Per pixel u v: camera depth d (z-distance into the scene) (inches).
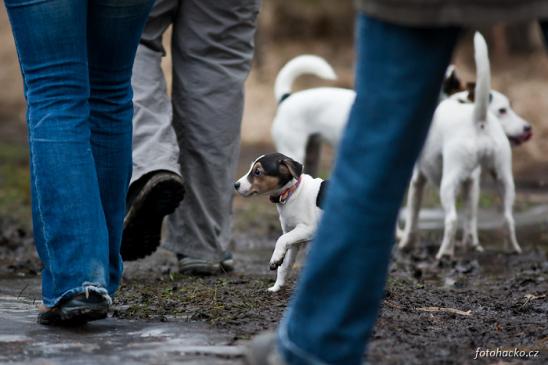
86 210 204.7
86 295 202.5
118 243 229.3
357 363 148.6
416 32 137.9
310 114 523.8
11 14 203.8
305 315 147.6
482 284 322.7
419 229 515.2
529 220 542.9
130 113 225.0
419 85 139.7
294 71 540.1
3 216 522.9
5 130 1017.5
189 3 301.3
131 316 230.8
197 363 178.2
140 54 297.3
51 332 209.0
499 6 131.6
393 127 140.4
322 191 271.6
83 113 208.1
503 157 420.8
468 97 449.4
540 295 277.9
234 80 306.5
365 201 141.9
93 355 186.1
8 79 1229.1
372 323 148.4
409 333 209.3
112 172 222.8
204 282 292.0
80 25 203.9
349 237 142.9
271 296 259.0
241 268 354.3
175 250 314.8
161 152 285.0
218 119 305.6
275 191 275.7
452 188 411.5
